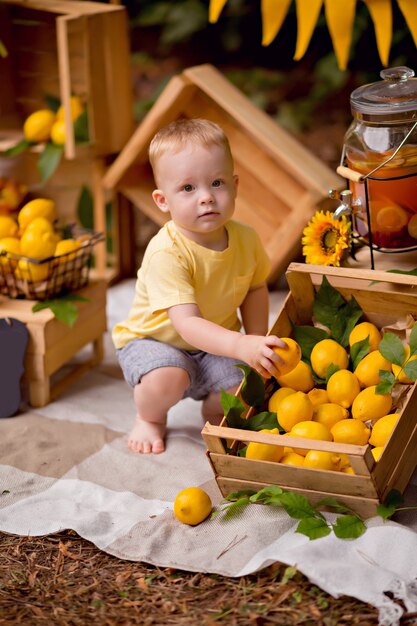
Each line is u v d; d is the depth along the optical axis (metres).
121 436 2.04
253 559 1.55
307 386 1.83
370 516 1.61
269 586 1.52
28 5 2.70
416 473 1.82
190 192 1.83
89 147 2.66
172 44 4.33
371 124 1.88
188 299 1.83
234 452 1.70
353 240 1.96
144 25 4.35
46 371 2.14
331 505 1.61
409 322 1.81
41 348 2.12
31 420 2.11
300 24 2.48
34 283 2.18
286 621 1.44
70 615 1.48
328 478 1.58
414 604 1.44
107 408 2.17
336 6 2.45
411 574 1.50
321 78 4.00
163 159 1.84
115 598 1.52
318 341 1.87
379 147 1.86
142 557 1.60
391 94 1.87
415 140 1.85
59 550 1.66
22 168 2.95
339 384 1.76
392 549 1.54
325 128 3.84
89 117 2.65
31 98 2.93
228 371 1.96
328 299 1.86
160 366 1.92
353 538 1.56
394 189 1.88
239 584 1.53
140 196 2.76
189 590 1.53
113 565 1.61
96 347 2.39
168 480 1.86
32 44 2.86
